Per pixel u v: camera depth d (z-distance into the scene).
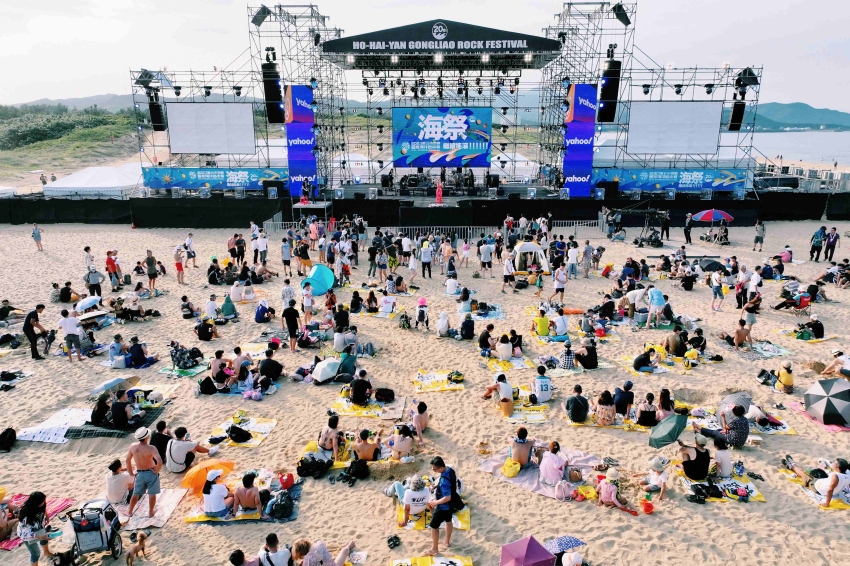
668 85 33.66
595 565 7.93
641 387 13.27
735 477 9.88
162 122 36.00
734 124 33.94
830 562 8.00
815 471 9.67
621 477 9.89
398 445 10.39
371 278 22.64
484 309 18.41
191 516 8.95
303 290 17.17
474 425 11.70
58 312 18.64
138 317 17.78
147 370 14.30
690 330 16.73
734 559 8.06
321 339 16.11
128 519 8.86
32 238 29.97
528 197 35.56
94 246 28.39
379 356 15.20
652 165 38.31
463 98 42.81
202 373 14.15
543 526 8.77
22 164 75.31
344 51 33.66
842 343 15.74
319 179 35.72
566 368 14.25
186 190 35.44
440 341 16.23
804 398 12.05
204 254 26.77
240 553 7.22
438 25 33.03
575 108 32.69
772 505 9.20
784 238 29.17
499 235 25.45
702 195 33.94
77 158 81.38
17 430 11.47
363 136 74.25
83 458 10.62
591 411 11.96
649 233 30.17
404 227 30.14
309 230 27.59
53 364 14.71
